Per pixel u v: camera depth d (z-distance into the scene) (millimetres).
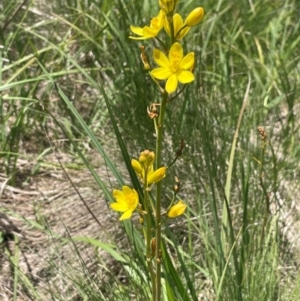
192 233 377
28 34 539
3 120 443
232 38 562
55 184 432
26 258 364
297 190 411
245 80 536
